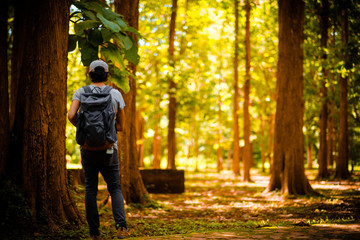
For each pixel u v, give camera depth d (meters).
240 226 5.53
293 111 11.59
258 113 29.06
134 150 9.34
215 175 26.78
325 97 19.38
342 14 16.28
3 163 4.75
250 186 16.66
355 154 20.95
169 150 19.77
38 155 4.79
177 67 17.61
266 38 21.36
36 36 4.89
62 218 4.89
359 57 10.17
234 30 21.97
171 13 18.36
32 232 4.47
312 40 18.73
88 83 6.00
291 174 11.30
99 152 3.64
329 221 5.36
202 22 18.83
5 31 4.89
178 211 8.41
